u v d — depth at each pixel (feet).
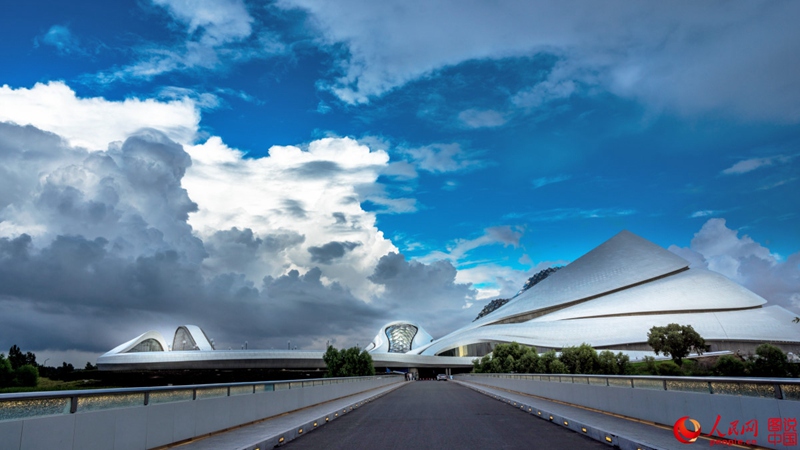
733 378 35.68
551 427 49.83
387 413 67.10
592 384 62.34
